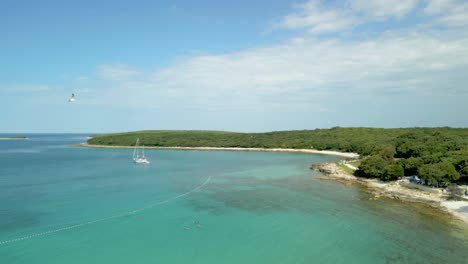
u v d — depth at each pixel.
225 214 61.72
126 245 46.41
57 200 71.50
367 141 197.12
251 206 67.69
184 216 60.31
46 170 120.06
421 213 62.47
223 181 97.75
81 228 53.31
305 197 76.12
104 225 54.84
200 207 66.62
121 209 64.50
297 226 54.91
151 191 82.12
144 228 53.56
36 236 49.56
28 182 93.81
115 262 40.97
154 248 45.44
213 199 73.69
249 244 47.06
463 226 54.88
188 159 169.25
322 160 163.25
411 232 52.09
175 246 46.19
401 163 99.12
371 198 75.00
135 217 59.47
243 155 196.62
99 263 40.59
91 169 124.25
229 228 53.78
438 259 42.25
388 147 121.56
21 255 42.75
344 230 53.03
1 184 90.38
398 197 75.88
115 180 98.75
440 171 79.44
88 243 47.03
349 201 72.25
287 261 41.72
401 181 91.06
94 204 68.31
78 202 69.88
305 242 47.88
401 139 148.50
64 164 140.50
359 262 41.44
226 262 41.25
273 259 42.28
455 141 116.44
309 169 126.31
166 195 77.38
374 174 99.12
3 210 63.19
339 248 45.81
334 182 96.44
